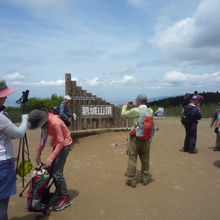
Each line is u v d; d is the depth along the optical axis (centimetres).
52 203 362
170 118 1903
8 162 274
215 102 2166
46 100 1947
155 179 496
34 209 332
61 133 341
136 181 486
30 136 1095
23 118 295
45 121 330
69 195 418
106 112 1101
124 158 668
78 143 891
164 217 340
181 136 1028
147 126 421
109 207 373
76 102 990
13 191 282
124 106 447
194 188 446
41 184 335
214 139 945
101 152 745
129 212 356
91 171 555
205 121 1599
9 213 358
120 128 1138
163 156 683
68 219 338
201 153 717
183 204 380
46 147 841
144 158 458
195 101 708
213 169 560
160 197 408
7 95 268
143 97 450
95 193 428
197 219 334
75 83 977
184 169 561
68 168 581
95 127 1076
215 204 379
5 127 261
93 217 343
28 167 366
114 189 445
